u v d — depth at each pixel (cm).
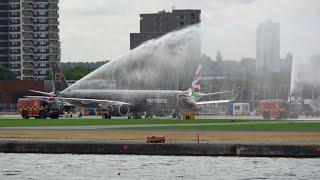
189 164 19000
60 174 17600
